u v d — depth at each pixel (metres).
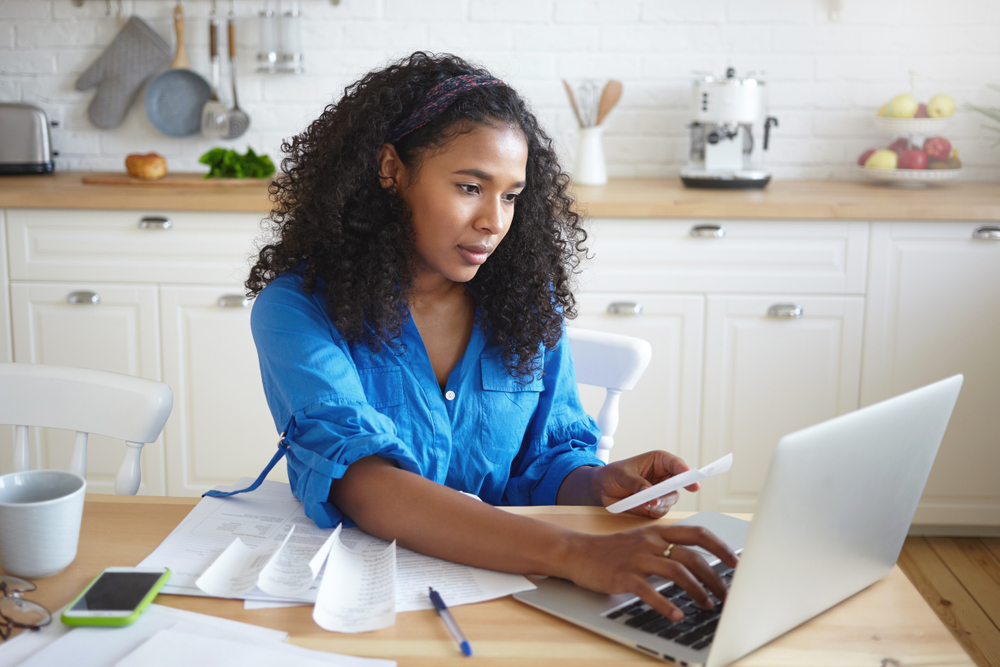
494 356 1.14
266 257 1.15
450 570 0.82
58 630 0.69
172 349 2.36
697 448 2.40
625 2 2.78
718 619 0.73
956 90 2.79
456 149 0.99
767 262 2.31
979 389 2.36
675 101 2.84
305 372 0.96
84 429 1.14
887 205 2.25
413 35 2.80
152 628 0.70
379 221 1.05
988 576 2.25
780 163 2.87
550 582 0.80
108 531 0.88
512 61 2.82
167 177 2.64
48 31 2.79
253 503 0.96
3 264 2.33
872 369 2.35
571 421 1.20
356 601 0.76
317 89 2.83
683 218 2.29
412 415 1.07
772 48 2.79
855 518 0.72
